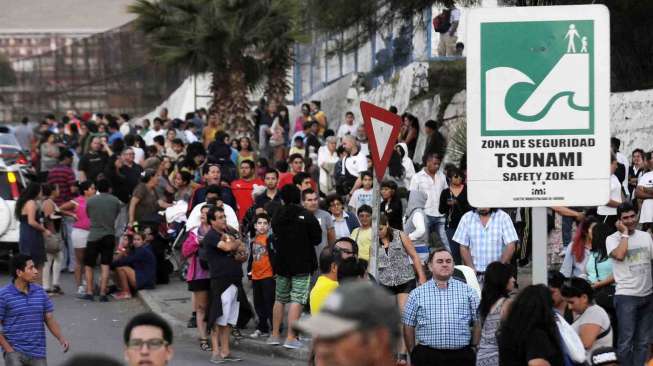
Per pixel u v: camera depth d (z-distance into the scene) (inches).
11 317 903.7
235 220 1321.4
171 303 1477.6
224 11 2632.9
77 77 4384.8
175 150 2261.3
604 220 1421.0
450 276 844.0
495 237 1115.9
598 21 727.1
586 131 728.3
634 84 1926.7
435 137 1791.3
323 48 2839.6
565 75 729.0
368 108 979.9
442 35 2253.9
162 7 2674.7
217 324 1163.3
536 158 731.4
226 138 2212.1
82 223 1568.7
